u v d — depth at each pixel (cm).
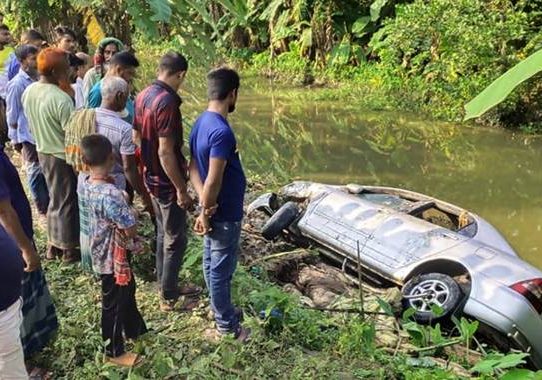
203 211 354
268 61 2102
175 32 584
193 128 362
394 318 454
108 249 337
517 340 448
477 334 470
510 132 1251
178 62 382
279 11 2102
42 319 353
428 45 1452
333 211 616
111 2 679
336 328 434
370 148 1160
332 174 1000
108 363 347
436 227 548
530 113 1257
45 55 448
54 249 477
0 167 307
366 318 462
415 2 1497
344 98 1623
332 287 544
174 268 415
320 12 1908
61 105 444
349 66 1845
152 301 437
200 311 425
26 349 346
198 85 1803
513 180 961
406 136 1241
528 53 1257
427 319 471
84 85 549
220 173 345
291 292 523
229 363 349
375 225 575
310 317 434
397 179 973
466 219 582
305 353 392
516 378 320
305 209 646
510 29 1245
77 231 468
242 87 1881
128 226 331
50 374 348
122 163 424
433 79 1443
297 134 1273
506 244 548
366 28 1847
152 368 348
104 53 542
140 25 489
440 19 1377
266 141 1220
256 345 385
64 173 452
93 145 329
